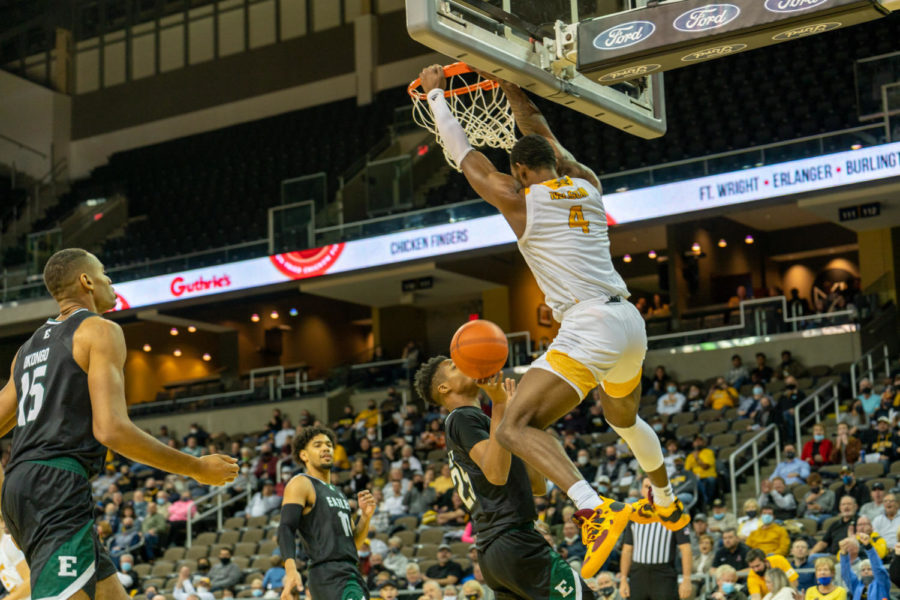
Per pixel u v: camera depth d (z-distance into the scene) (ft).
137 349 99.60
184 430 84.79
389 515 54.39
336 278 77.00
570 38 16.24
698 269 75.92
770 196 63.72
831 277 83.15
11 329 87.30
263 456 67.92
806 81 79.10
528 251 13.75
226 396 84.89
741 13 15.29
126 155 104.01
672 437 57.11
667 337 71.92
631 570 32.14
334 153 94.32
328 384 81.82
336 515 21.01
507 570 15.53
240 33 103.40
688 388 66.23
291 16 101.65
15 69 104.68
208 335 98.12
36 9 107.55
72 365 11.80
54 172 104.12
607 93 17.21
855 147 61.72
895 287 70.49
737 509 50.34
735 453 48.32
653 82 18.28
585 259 13.44
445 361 16.75
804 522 42.73
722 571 33.86
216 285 80.18
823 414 59.72
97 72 107.86
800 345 67.26
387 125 93.61
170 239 92.27
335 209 77.30
